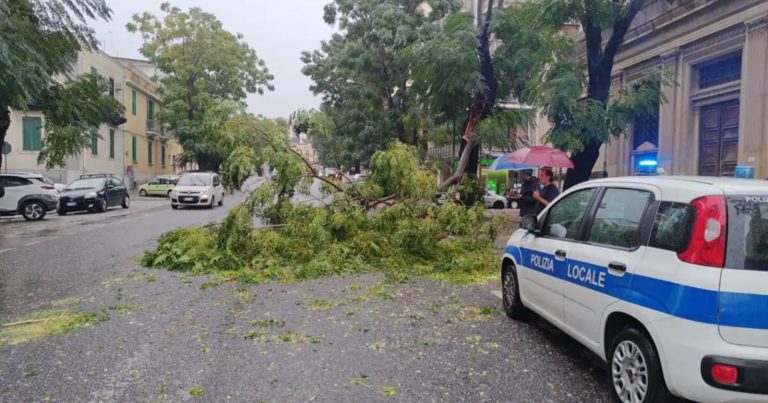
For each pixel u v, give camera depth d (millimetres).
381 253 9375
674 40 16344
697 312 3139
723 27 14391
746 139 13625
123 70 39875
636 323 3658
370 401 3951
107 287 7574
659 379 3379
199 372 4449
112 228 16000
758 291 3078
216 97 41156
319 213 9969
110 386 4152
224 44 41906
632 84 13766
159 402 3879
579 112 12445
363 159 28672
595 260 4180
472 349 5105
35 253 10812
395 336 5473
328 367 4605
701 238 3246
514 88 16250
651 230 3689
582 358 4887
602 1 12242
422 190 10141
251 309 6441
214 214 21625
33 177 19344
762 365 2988
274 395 4023
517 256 5867
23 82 11266
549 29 13938
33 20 12555
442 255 9883
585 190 4863
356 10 25703
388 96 26891
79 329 5586
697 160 16188
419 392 4121
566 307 4617
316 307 6551
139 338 5316
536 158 11344
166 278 8234
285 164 10102
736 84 14461
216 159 42406
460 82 14133
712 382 3057
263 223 10562
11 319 5930
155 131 47219
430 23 23484
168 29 40250
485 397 4051
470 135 15195
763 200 3312
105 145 37031
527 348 5145
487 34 14695
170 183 37219
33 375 4355
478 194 11812
